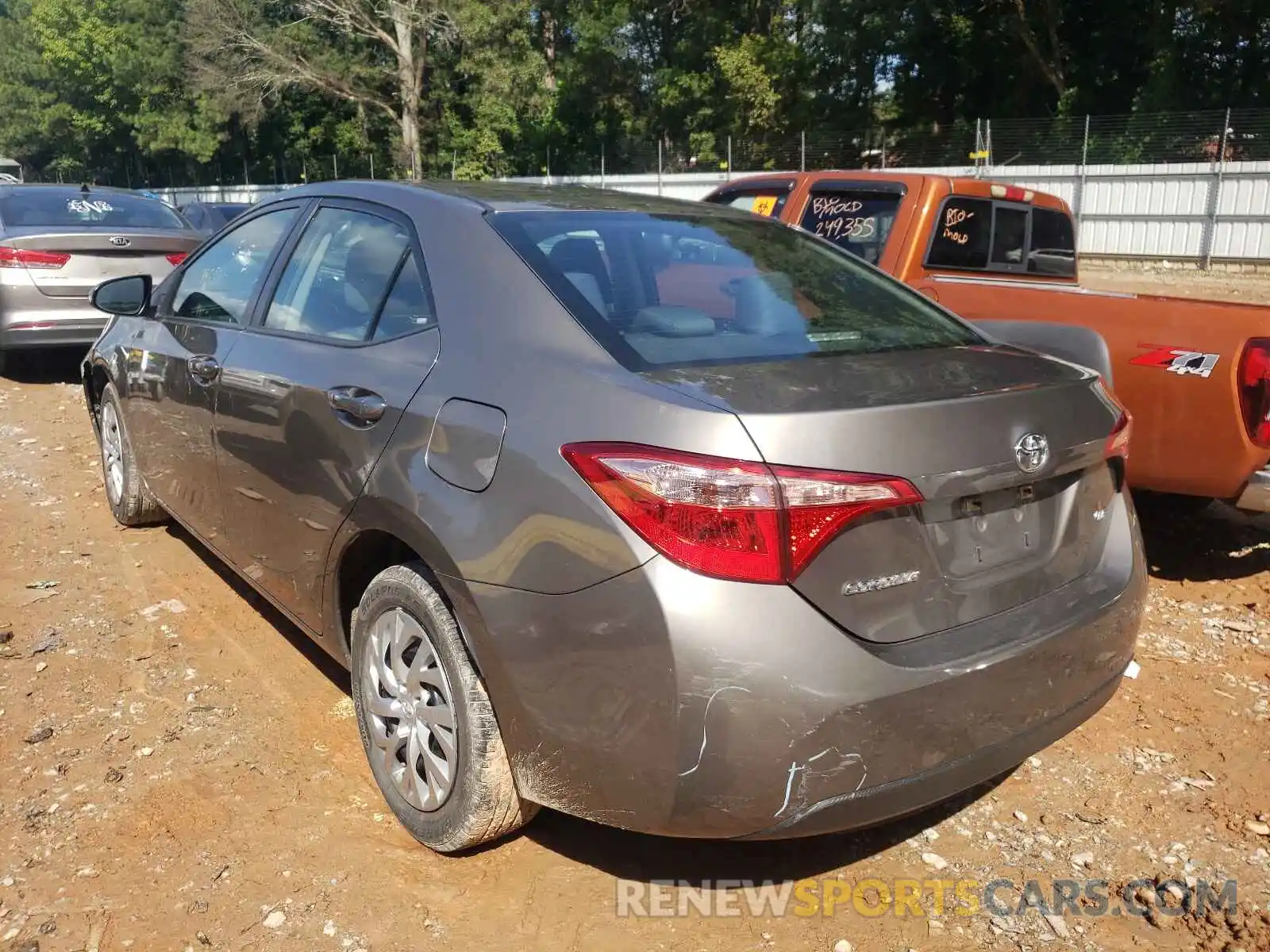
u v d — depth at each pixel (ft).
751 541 6.85
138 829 9.30
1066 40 101.19
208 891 8.56
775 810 7.06
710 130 117.29
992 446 7.73
